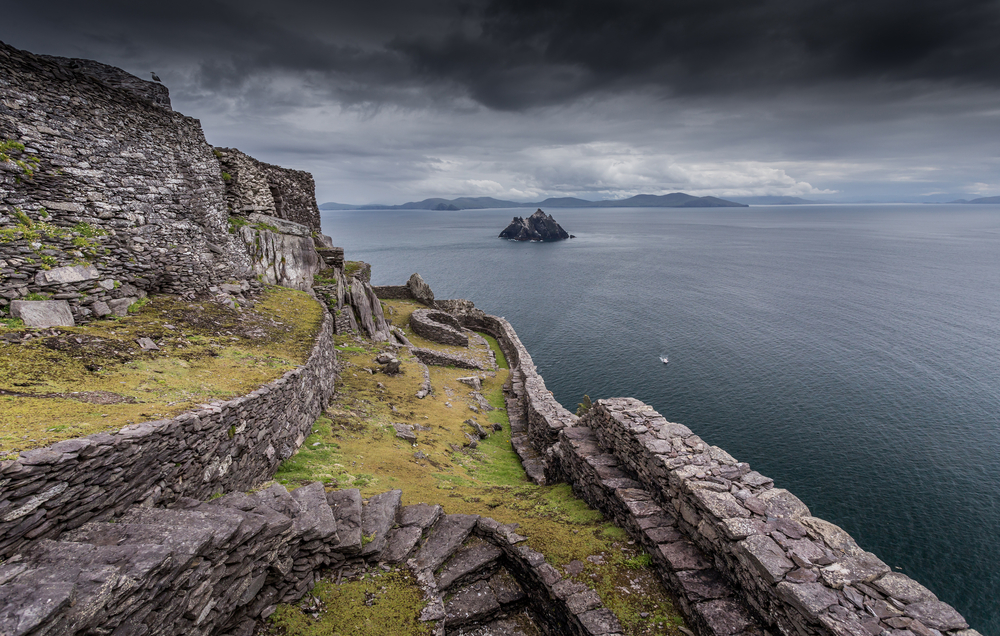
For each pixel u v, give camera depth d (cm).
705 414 4741
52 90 1485
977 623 2523
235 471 1107
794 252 19300
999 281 12244
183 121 2048
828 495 3481
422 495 1372
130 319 1580
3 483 560
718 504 1009
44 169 1448
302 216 4150
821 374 5734
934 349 6700
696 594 934
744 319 8388
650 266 15275
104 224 1636
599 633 896
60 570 547
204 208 2156
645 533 1113
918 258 16975
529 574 1087
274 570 848
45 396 913
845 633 709
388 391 2478
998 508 3297
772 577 821
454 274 13612
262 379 1379
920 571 2822
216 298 2091
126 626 559
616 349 6738
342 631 832
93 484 694
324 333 2183
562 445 1678
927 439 4206
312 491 1073
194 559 682
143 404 967
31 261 1345
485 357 4134
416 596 938
